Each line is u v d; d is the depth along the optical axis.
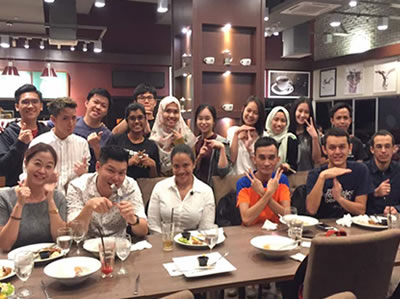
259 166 2.51
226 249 1.98
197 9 3.68
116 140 3.06
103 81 8.96
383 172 2.91
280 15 6.35
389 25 7.75
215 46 3.87
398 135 7.68
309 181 2.73
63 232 1.81
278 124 3.33
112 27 8.86
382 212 2.83
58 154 2.61
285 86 9.89
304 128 3.52
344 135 2.58
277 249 1.84
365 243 1.52
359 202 2.63
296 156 3.38
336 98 9.25
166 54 9.25
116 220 2.17
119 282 1.60
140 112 2.99
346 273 1.55
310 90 10.06
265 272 1.70
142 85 3.69
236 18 3.82
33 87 3.02
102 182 2.09
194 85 3.70
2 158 2.81
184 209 2.40
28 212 1.99
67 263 1.71
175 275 1.66
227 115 3.89
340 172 2.50
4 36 7.12
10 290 1.48
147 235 2.23
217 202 2.84
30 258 1.54
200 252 1.93
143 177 2.99
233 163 3.25
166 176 3.18
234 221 2.66
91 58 8.66
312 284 1.55
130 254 1.91
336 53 9.20
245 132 3.25
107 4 8.78
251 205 2.52
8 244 1.90
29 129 3.00
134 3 8.95
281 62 9.80
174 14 4.32
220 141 3.28
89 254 1.89
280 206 2.45
